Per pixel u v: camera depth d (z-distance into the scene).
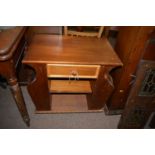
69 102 1.42
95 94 1.23
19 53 1.13
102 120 1.33
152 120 1.30
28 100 1.46
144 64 0.96
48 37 1.23
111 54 1.09
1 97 1.45
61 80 1.34
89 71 1.06
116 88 1.23
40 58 0.97
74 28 1.30
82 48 1.13
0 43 0.83
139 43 0.97
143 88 1.04
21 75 1.52
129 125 1.25
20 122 1.25
